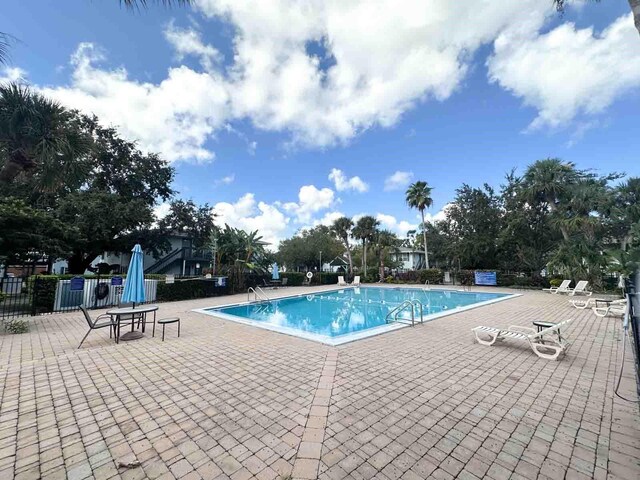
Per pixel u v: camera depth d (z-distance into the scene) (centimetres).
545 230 2195
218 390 373
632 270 1258
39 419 299
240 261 1917
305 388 378
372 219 3052
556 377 412
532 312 995
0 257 912
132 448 248
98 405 331
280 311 1310
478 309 1066
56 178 684
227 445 252
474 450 243
